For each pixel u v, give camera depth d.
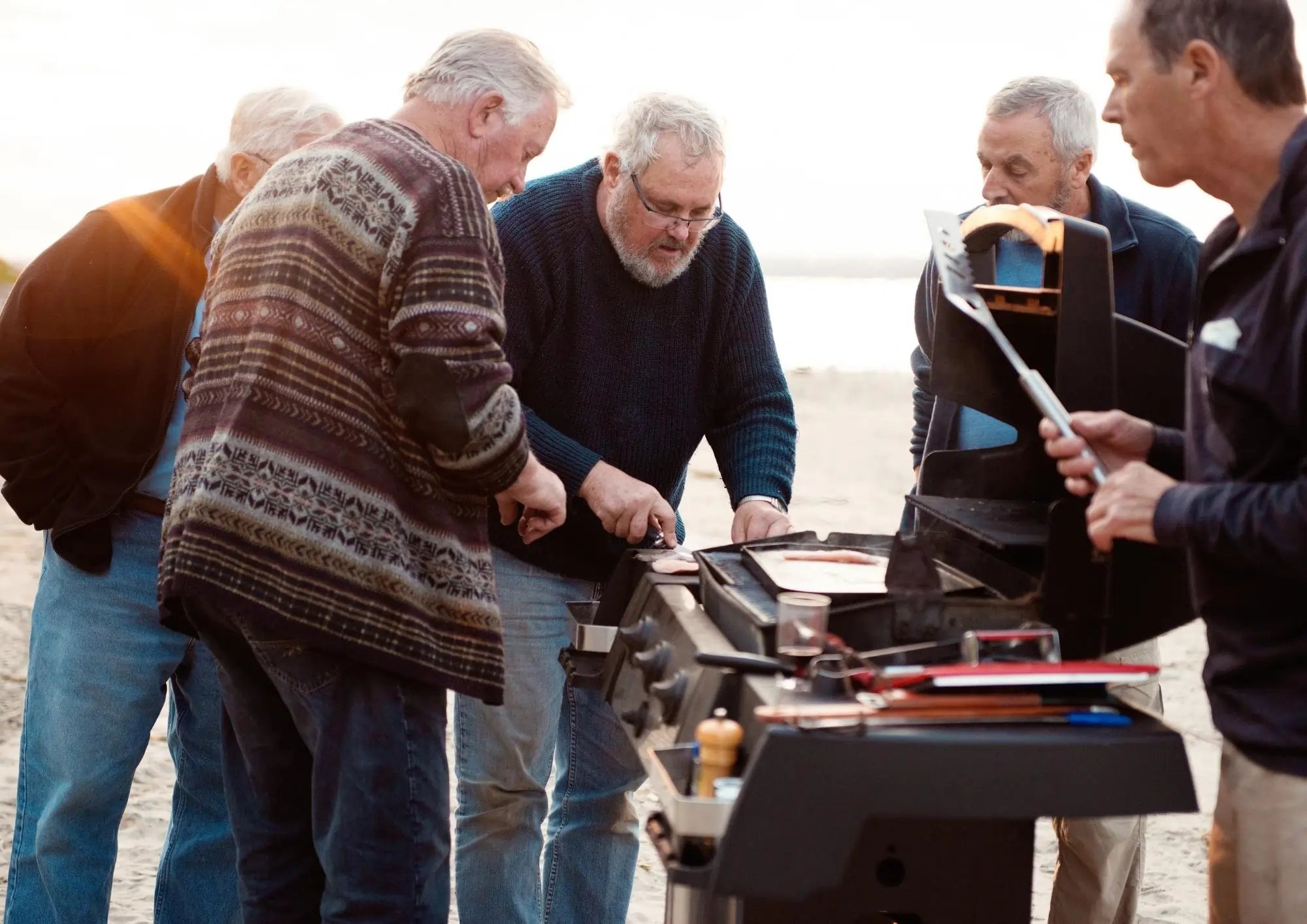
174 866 2.94
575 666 2.35
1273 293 1.72
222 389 2.20
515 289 2.82
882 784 1.55
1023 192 2.82
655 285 2.82
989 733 1.58
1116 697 1.73
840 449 12.80
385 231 2.10
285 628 2.10
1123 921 2.88
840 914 1.84
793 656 1.74
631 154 2.70
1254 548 1.65
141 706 2.81
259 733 2.34
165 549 2.22
